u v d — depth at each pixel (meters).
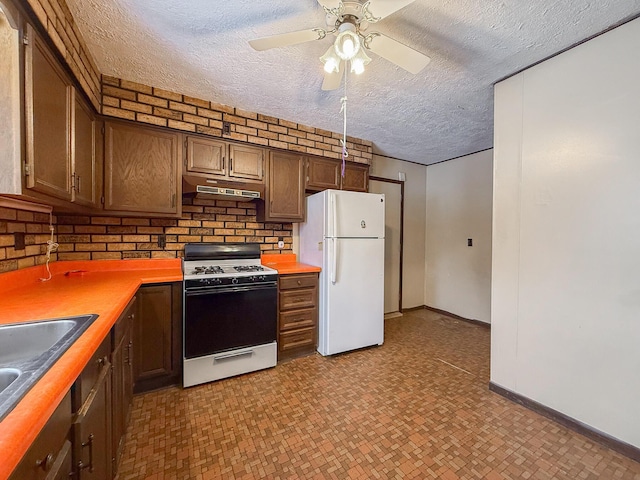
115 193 2.12
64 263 2.17
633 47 1.49
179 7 1.41
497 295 2.13
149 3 1.38
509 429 1.75
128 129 2.17
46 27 1.18
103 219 2.35
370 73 1.98
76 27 1.53
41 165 1.20
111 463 1.24
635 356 1.51
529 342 1.94
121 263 2.39
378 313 3.01
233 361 2.35
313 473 1.43
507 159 2.05
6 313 1.13
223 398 2.06
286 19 1.51
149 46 1.72
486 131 3.07
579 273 1.70
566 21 1.50
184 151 2.39
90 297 1.40
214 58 1.85
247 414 1.88
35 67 1.15
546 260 1.85
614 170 1.56
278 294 2.61
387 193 4.09
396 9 1.18
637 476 1.41
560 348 1.79
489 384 2.20
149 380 2.13
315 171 3.06
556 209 1.80
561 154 1.77
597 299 1.63
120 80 2.12
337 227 2.73
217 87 2.22
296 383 2.28
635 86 1.49
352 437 1.68
